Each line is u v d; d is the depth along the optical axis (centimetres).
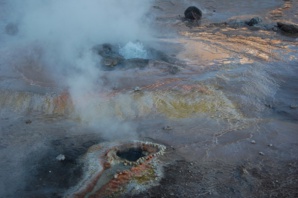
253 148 718
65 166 670
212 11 1761
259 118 825
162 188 612
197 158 690
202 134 761
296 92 934
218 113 833
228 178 638
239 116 829
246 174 647
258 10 1766
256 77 979
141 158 682
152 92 880
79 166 670
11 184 626
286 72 1034
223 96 887
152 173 648
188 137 752
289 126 795
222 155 698
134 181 628
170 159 686
